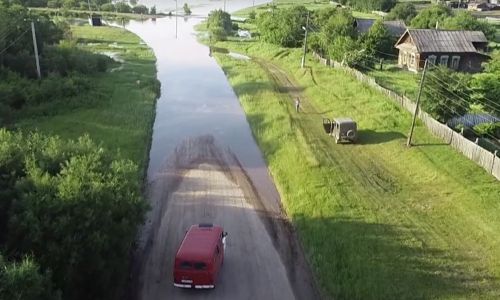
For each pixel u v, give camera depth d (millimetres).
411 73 58375
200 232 21203
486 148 33875
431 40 59062
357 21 75125
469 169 30484
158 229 24875
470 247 22953
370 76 54094
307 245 23406
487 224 24688
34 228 16469
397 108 42562
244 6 175125
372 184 29594
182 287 19797
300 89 52750
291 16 80750
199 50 80062
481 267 21438
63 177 18438
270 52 74688
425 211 26281
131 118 41500
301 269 21750
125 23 117938
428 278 20641
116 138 36312
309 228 24688
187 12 143500
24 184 17875
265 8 142875
